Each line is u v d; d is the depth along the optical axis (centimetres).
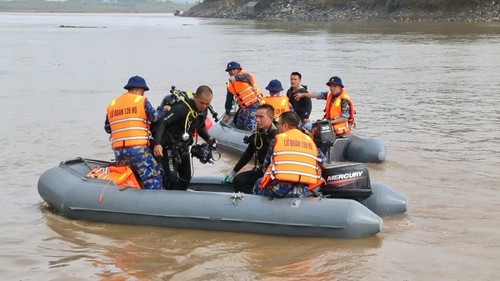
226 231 673
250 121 1105
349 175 695
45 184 752
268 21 8206
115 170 726
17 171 941
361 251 616
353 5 7488
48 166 973
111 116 716
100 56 3281
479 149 1084
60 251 627
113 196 701
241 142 1055
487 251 614
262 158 724
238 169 737
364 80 2195
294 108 1055
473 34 4600
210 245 638
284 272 568
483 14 6022
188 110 718
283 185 661
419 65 2716
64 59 3084
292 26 6675
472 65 2689
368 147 995
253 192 694
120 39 4872
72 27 7431
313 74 2394
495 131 1246
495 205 764
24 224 707
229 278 555
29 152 1067
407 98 1747
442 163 987
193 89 1978
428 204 770
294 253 614
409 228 680
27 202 791
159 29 6744
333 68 2622
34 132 1246
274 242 645
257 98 1110
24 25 8100
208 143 757
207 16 11706
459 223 697
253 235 663
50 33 5831
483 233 664
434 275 559
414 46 3750
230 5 11512
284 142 660
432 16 6281
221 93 1891
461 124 1330
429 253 611
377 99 1730
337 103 1014
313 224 642
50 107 1585
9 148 1097
